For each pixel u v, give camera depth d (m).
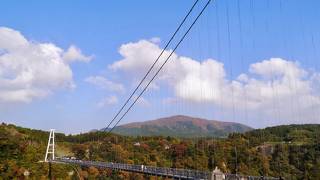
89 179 132.38
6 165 125.75
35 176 130.50
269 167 105.06
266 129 139.88
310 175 90.38
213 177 50.78
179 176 62.16
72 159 146.00
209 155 119.06
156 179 92.31
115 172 124.50
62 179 134.50
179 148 128.88
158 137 164.50
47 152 160.75
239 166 107.50
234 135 135.88
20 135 167.62
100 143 162.75
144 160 135.25
